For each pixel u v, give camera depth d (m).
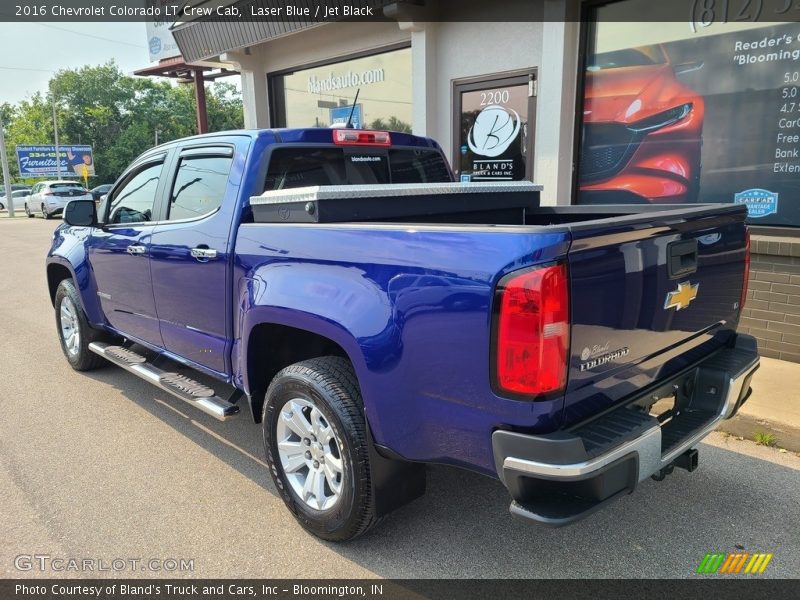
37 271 11.61
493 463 2.21
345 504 2.71
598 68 6.11
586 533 3.00
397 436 2.48
